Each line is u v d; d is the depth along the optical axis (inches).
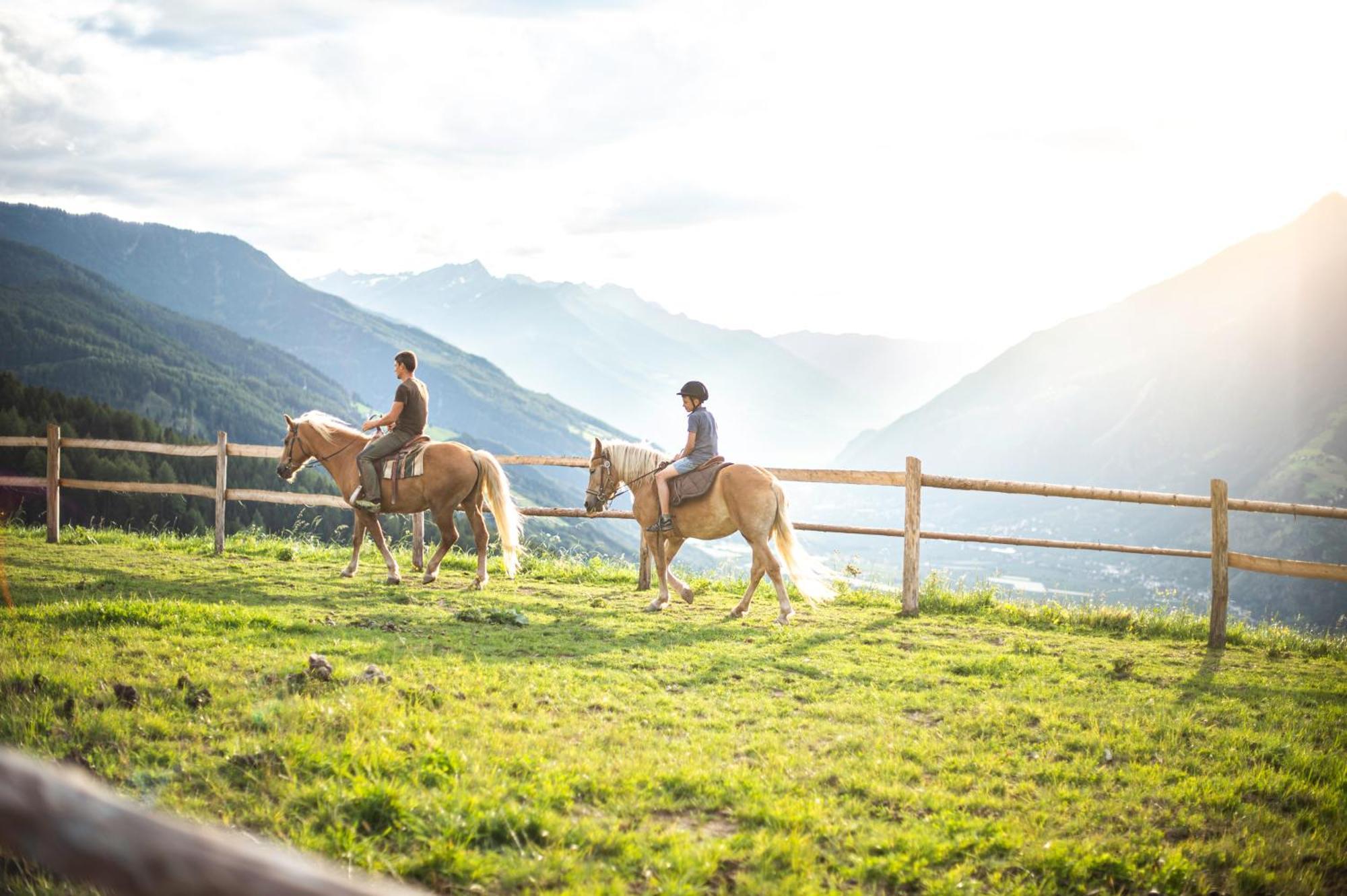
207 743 212.4
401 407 480.4
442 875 163.2
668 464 462.6
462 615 395.5
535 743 228.7
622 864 170.4
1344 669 386.9
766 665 336.5
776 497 439.8
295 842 167.2
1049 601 501.4
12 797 32.8
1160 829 204.8
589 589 519.8
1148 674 354.3
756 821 194.7
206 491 588.7
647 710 268.1
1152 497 440.8
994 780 226.7
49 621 321.7
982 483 464.4
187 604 355.9
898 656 366.6
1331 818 215.2
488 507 518.0
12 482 621.9
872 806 206.4
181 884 33.1
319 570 532.1
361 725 227.3
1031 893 171.3
